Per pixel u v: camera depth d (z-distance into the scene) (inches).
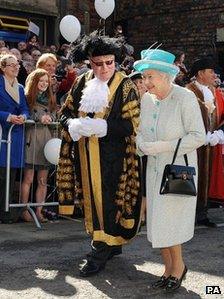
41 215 261.6
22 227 249.4
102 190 180.5
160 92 165.2
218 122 261.6
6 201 248.8
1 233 237.1
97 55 176.6
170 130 163.5
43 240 226.7
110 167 180.1
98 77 179.9
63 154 188.4
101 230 181.8
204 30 512.7
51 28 512.7
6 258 199.6
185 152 162.6
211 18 507.2
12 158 247.0
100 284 174.2
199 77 255.9
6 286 170.7
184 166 161.0
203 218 262.8
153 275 183.5
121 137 180.2
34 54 371.9
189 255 210.1
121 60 185.8
